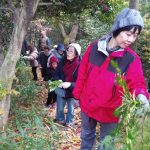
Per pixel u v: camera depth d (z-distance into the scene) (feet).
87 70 9.48
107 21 21.16
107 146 5.62
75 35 46.19
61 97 18.72
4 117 14.33
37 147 10.15
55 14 20.52
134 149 5.27
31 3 14.49
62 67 17.54
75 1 19.06
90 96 9.31
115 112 5.40
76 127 18.83
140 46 28.35
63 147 14.60
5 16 19.72
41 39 32.14
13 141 10.57
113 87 8.85
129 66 8.73
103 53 9.00
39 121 10.96
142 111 5.32
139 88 8.44
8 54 14.67
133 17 8.34
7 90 14.03
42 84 28.32
